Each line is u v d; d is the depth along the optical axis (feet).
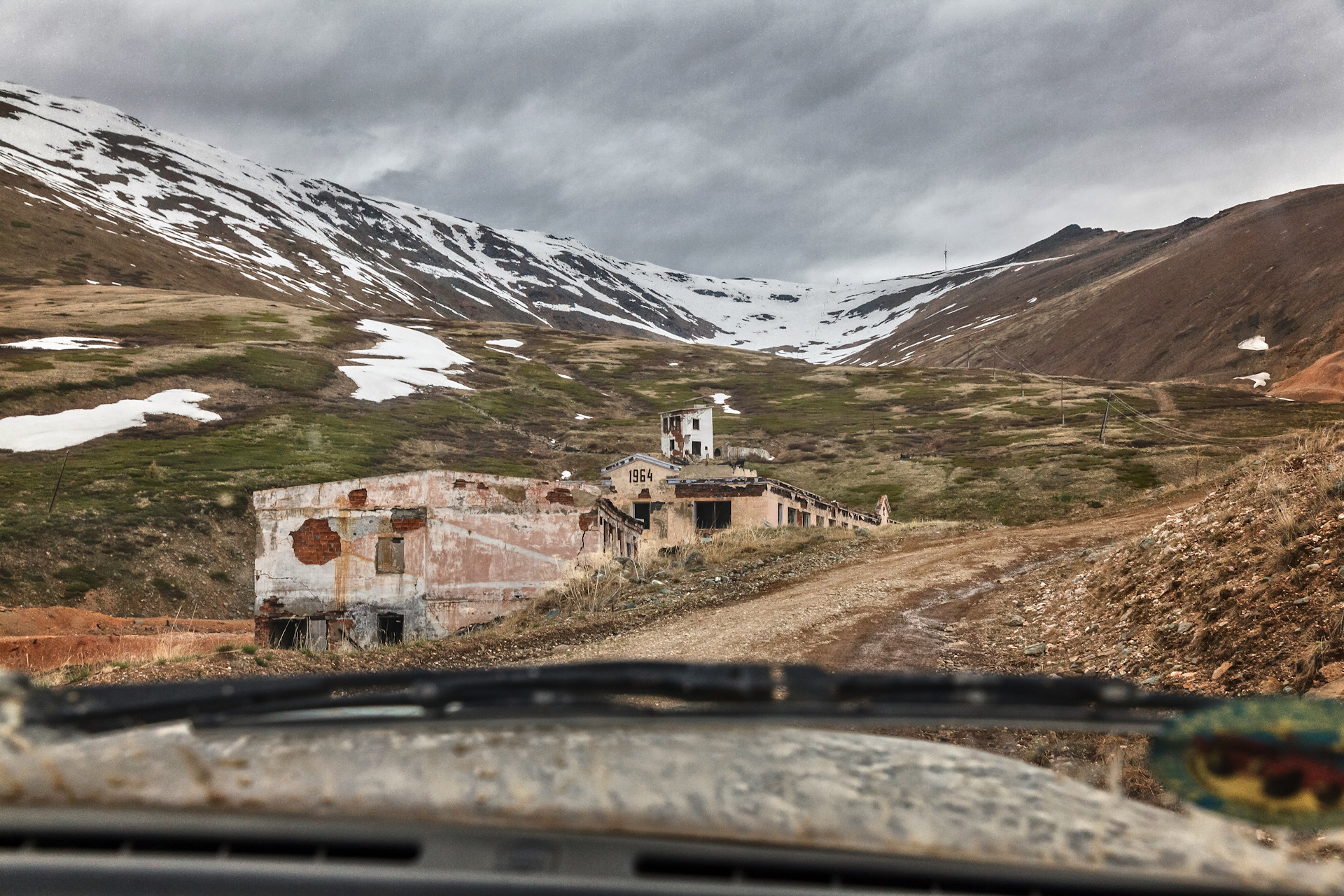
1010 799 3.69
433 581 80.12
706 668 3.79
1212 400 318.65
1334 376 355.77
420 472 80.89
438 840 3.01
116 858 2.96
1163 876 3.01
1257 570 30.30
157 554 138.31
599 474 223.71
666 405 349.82
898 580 67.10
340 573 80.07
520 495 84.99
